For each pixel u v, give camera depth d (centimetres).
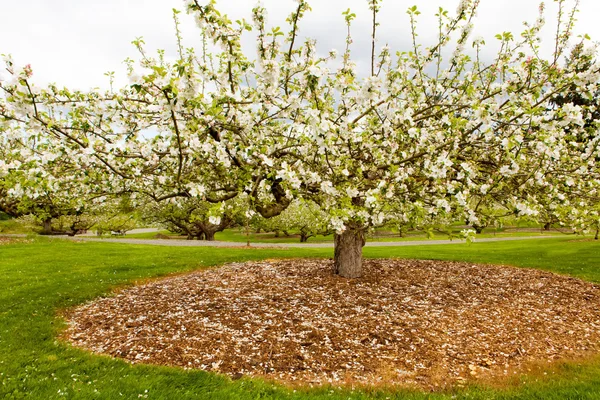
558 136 607
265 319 732
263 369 557
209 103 468
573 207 658
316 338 655
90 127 570
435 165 529
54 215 803
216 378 521
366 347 628
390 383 524
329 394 486
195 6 419
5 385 491
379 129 616
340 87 449
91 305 859
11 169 529
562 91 529
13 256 1443
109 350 616
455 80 658
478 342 655
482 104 486
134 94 589
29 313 786
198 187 533
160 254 1559
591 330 714
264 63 437
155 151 598
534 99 566
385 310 790
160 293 926
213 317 741
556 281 1079
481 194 589
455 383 525
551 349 632
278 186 673
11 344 629
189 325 704
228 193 636
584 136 596
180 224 2538
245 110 532
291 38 517
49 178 533
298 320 729
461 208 555
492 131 522
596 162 632
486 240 2633
